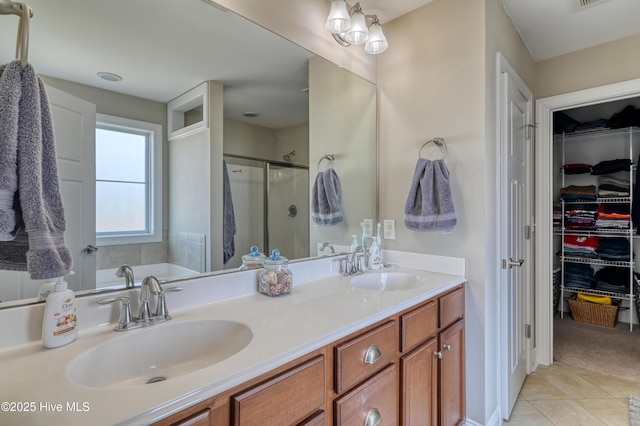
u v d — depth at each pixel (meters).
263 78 1.48
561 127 3.25
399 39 1.92
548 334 2.41
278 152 1.57
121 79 1.09
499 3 1.76
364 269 1.83
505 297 1.75
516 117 1.97
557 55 2.40
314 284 1.51
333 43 1.77
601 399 1.96
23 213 0.72
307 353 0.86
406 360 1.22
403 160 1.90
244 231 1.44
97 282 1.00
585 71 2.29
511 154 1.84
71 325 0.85
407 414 1.23
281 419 0.79
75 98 0.98
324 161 1.76
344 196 1.86
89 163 1.01
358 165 1.92
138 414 0.57
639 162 2.84
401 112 1.91
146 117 1.15
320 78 1.71
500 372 1.74
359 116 1.93
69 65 0.97
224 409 0.68
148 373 0.92
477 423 1.63
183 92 1.24
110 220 1.05
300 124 1.65
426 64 1.80
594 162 3.37
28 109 0.73
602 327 3.07
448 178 1.67
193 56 1.26
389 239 1.97
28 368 0.72
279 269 1.34
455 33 1.69
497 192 1.71
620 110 3.19
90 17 1.02
